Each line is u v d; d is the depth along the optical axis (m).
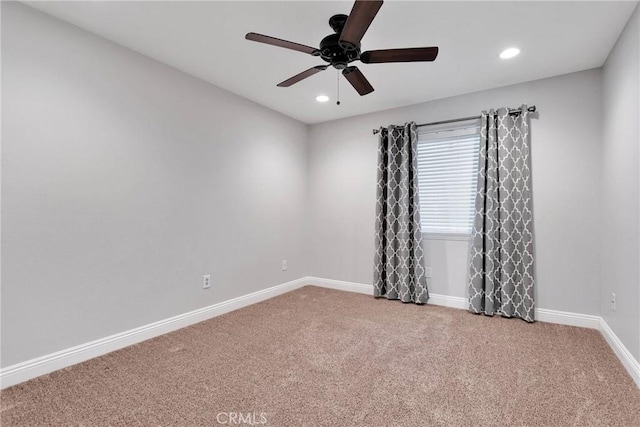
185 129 3.00
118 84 2.49
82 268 2.29
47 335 2.12
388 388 1.95
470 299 3.40
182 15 2.12
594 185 2.91
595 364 2.23
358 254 4.27
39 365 2.07
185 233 3.01
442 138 3.69
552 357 2.35
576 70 2.94
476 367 2.21
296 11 2.08
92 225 2.34
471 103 3.49
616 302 2.43
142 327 2.66
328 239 4.52
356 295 4.11
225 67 2.90
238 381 2.02
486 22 2.20
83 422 1.63
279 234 4.17
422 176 3.82
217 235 3.32
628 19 2.14
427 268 3.77
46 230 2.11
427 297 3.72
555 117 3.07
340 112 4.15
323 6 2.03
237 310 3.48
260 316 3.29
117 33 2.34
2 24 1.93
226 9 2.06
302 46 1.91
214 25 2.25
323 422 1.64
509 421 1.64
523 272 3.13
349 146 4.34
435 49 1.90
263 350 2.48
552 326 2.98
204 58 2.73
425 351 2.46
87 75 2.31
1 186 1.93
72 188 2.23
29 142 2.03
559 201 3.05
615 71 2.46
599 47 2.52
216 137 3.31
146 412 1.71
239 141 3.58
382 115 4.07
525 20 2.17
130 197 2.57
